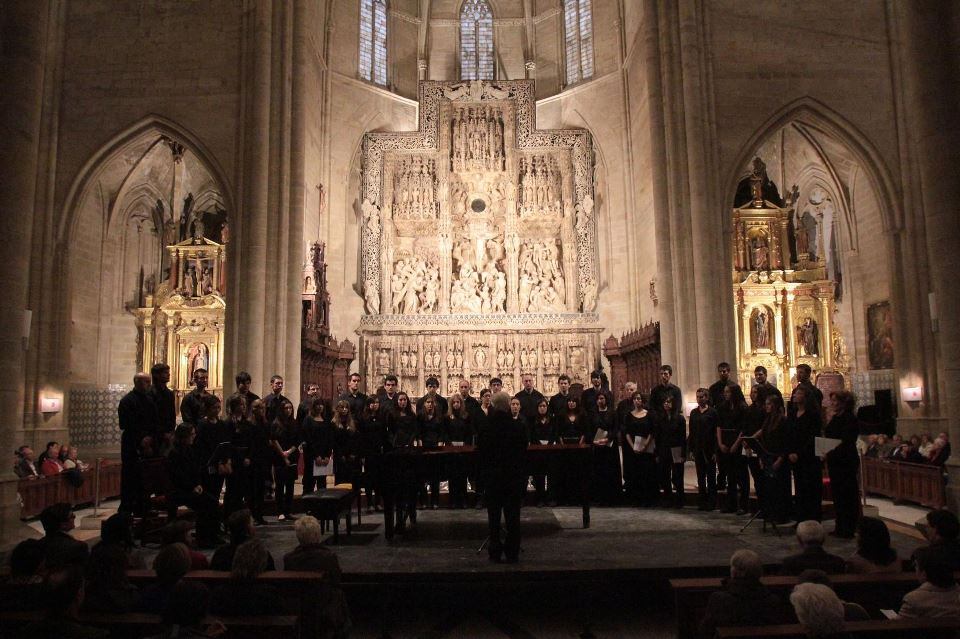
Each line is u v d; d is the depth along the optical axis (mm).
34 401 19469
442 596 9203
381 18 33719
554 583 8680
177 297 25562
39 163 20281
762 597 5637
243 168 20266
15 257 10211
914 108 11383
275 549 10352
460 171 31109
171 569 5727
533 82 31453
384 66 33625
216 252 26031
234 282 19844
